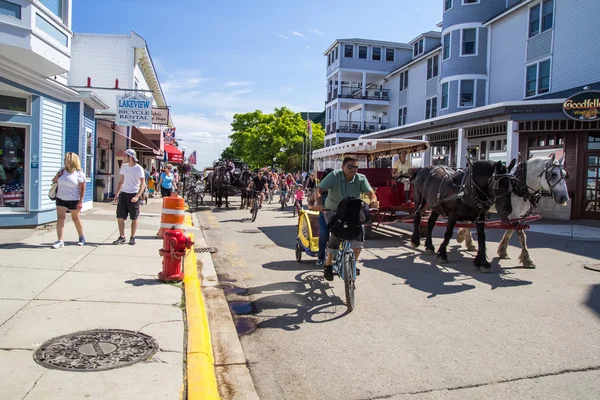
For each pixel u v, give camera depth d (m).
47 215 11.58
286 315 6.05
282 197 21.95
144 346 4.48
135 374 3.90
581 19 19.53
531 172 8.66
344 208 6.10
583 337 5.31
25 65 10.30
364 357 4.75
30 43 9.22
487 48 25.97
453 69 26.88
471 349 4.95
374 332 5.43
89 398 3.47
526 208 9.14
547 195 8.58
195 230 13.98
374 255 9.92
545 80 21.69
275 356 4.80
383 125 42.28
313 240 8.39
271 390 4.10
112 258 8.23
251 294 7.02
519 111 17.23
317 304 6.50
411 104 36.06
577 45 19.73
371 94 46.38
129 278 6.93
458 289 7.28
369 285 7.46
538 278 8.05
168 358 4.25
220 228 14.62
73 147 15.02
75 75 24.11
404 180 12.58
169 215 9.15
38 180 11.22
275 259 9.62
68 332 4.71
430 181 9.80
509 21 24.20
